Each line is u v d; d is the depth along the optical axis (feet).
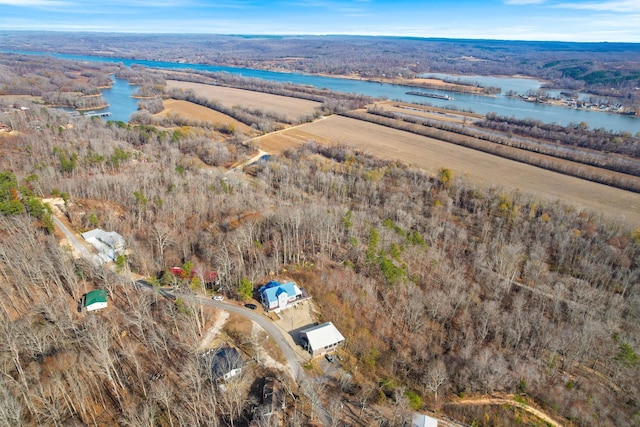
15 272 318.24
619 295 384.27
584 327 315.17
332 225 441.68
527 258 444.55
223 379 261.44
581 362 313.94
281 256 406.00
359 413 255.29
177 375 264.31
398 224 481.87
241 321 320.70
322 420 245.65
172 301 330.34
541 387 289.94
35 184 480.23
